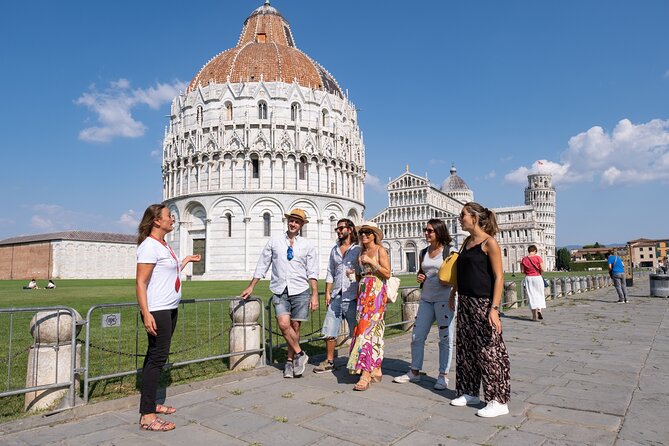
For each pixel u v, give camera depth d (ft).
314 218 228.22
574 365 34.06
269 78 234.99
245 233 219.00
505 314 69.00
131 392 27.81
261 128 225.35
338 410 24.11
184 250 228.43
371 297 29.45
